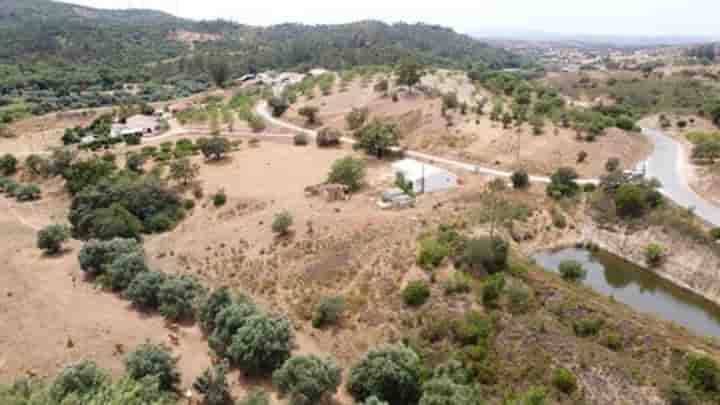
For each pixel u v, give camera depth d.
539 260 46.47
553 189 58.25
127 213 53.16
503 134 80.12
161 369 26.97
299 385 25.59
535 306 33.09
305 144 87.81
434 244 41.00
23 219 59.06
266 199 59.47
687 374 26.28
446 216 51.41
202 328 34.34
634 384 26.00
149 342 29.78
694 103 125.25
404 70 110.12
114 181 63.25
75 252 47.84
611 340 29.56
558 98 112.94
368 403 23.34
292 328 31.06
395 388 26.41
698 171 64.94
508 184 62.12
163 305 35.56
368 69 144.88
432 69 145.00
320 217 52.59
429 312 33.25
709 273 41.47
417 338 31.50
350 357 31.17
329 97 117.00
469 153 75.25
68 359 30.64
